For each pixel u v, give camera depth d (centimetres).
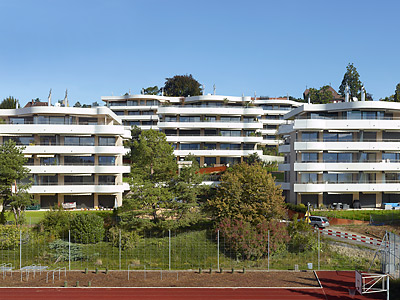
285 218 4450
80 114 5934
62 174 5853
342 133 5675
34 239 4150
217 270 3484
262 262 3684
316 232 4034
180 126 8081
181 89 12231
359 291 2714
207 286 3062
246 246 3684
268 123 10725
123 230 4194
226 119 8369
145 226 4284
